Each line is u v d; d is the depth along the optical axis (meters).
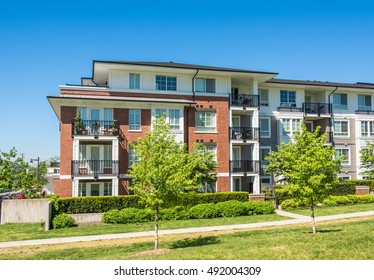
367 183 34.62
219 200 27.16
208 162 25.70
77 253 14.88
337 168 17.41
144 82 30.11
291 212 25.69
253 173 31.38
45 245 16.72
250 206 25.14
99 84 34.59
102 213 23.50
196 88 31.45
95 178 26.88
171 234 18.61
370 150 33.41
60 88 28.09
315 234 14.66
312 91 38.28
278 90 36.16
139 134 28.62
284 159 18.36
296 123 35.94
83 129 27.11
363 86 38.78
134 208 23.77
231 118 31.97
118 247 15.77
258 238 15.56
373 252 10.56
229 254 11.32
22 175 28.83
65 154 26.88
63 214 22.52
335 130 37.53
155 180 14.81
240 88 35.22
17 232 20.53
